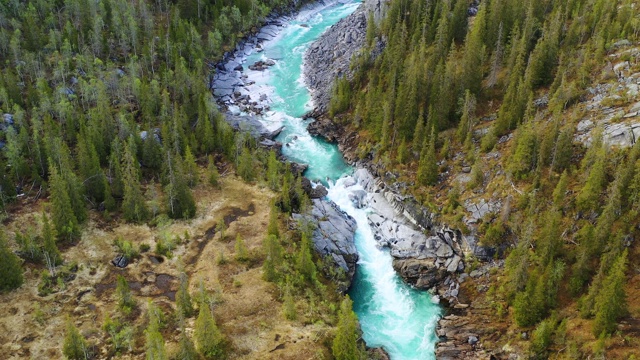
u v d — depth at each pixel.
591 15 129.75
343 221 119.00
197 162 133.62
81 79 140.25
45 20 163.12
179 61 161.38
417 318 98.19
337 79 157.12
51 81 143.88
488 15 142.50
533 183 103.00
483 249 103.25
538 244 94.69
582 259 86.94
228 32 192.75
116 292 93.00
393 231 116.88
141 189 121.38
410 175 122.88
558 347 82.75
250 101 165.12
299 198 119.12
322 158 142.00
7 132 118.69
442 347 90.69
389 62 144.62
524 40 125.81
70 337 79.62
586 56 119.12
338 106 151.75
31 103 133.00
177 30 174.00
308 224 110.12
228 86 171.62
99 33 160.62
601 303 80.44
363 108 146.25
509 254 99.12
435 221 112.00
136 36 165.38
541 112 116.25
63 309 90.00
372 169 131.50
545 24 130.38
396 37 149.00
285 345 85.12
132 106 144.50
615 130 102.44
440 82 128.62
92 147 115.88
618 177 91.38
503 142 117.06
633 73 112.69
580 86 116.31
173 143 129.50
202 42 181.62
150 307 84.75
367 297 102.75
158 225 111.69
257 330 87.62
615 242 85.81
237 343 84.81
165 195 116.19
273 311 91.75
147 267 101.06
